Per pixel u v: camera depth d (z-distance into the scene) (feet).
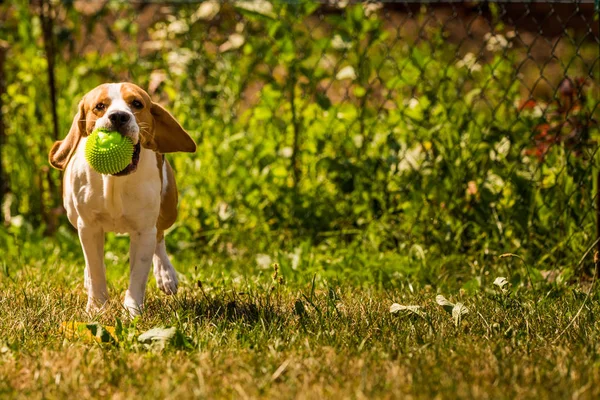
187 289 22.94
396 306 19.33
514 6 53.83
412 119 27.84
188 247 28.43
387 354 16.06
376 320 18.81
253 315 19.71
